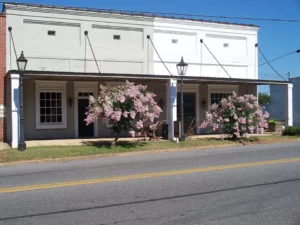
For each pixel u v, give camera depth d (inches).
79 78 713.6
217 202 264.5
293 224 215.9
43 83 744.3
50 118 756.6
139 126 588.4
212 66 898.7
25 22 732.0
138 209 247.9
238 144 687.7
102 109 587.5
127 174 378.3
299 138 778.2
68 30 767.1
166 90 786.8
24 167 455.2
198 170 396.2
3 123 713.0
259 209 246.5
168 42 854.5
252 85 946.1
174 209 247.4
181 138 703.1
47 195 289.0
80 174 385.4
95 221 223.3
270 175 363.9
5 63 712.4
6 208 253.4
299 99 1250.6
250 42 949.8
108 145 625.3
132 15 815.7
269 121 959.6
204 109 889.5
